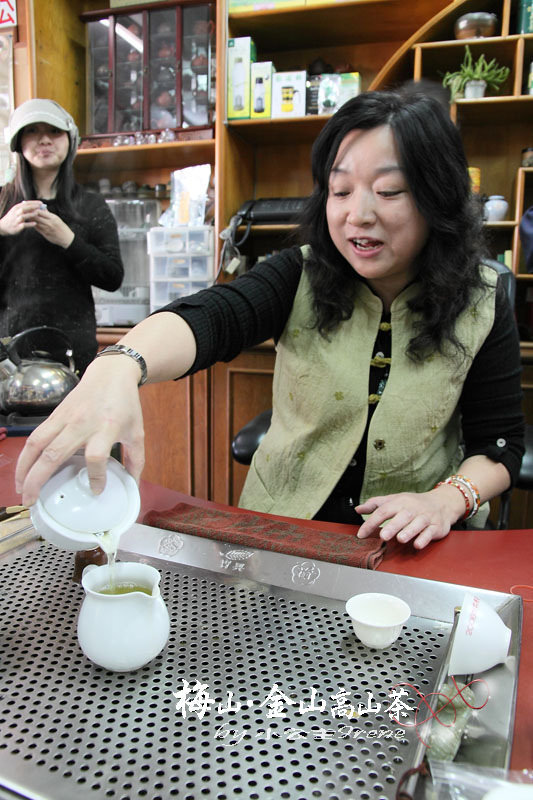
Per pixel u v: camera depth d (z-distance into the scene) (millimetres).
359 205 839
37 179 1915
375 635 516
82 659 512
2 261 1884
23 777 381
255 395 2506
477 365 1024
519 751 423
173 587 628
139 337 747
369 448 1033
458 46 2117
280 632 553
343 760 400
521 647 551
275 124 2389
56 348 1893
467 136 2422
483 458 982
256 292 999
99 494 540
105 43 2641
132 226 2791
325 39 2488
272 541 738
